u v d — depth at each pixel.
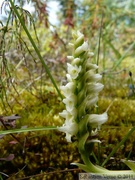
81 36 0.09
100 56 0.33
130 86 0.22
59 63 0.25
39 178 0.12
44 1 0.19
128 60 0.32
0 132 0.11
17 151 0.13
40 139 0.13
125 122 0.16
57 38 0.23
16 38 0.14
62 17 0.33
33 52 0.23
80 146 0.09
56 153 0.13
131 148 0.13
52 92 0.19
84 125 0.09
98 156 0.13
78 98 0.09
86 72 0.09
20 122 0.15
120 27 0.34
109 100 0.18
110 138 0.14
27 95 0.19
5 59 0.14
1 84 0.15
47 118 0.15
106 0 0.43
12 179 0.12
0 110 0.16
